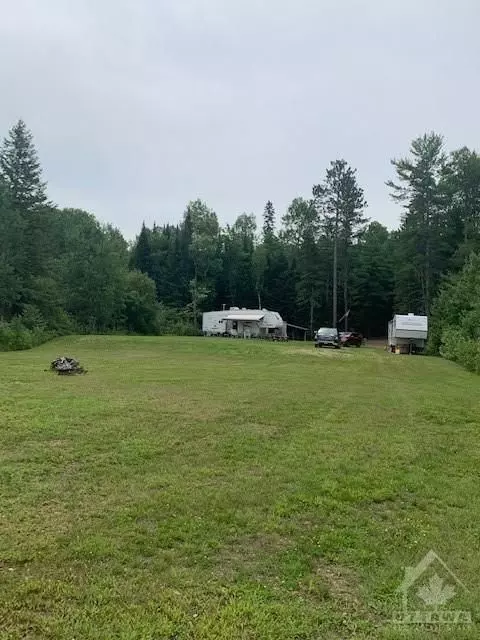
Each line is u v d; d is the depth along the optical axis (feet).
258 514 15.70
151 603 10.66
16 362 64.75
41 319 131.95
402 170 159.43
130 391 39.83
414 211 159.33
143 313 204.13
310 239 207.62
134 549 13.08
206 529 14.48
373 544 13.89
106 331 182.39
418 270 161.38
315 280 207.51
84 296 182.50
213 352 98.53
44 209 146.61
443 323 112.57
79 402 33.78
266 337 181.06
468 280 111.24
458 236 161.68
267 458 21.95
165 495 17.01
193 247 253.24
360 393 42.88
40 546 13.03
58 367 52.70
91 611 10.30
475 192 163.02
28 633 9.60
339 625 10.17
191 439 24.76
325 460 21.91
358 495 17.72
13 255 136.46
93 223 256.11
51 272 151.64
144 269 258.98
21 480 18.20
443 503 17.33
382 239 241.55
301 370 65.46
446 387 49.98
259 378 52.95
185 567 12.28
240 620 10.17
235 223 309.22
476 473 20.90
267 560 12.79
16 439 23.70
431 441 26.12
